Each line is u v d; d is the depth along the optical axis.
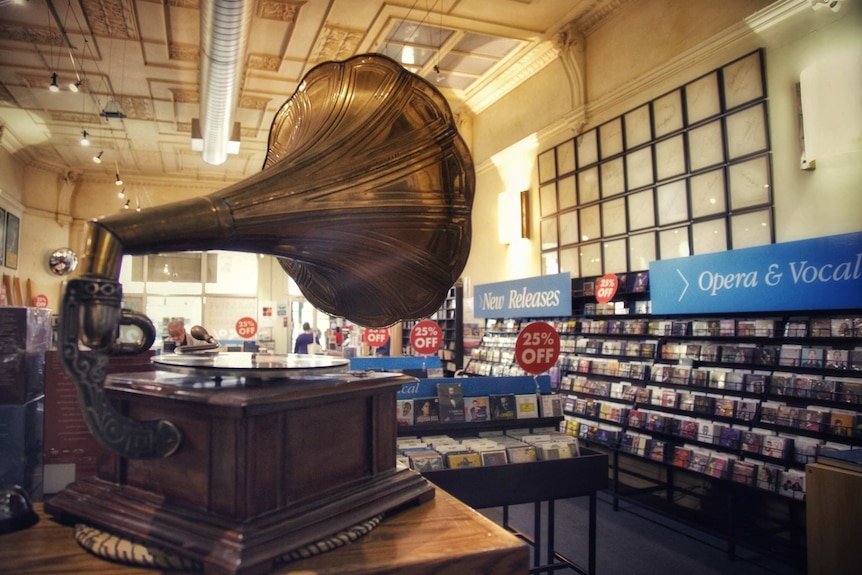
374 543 0.86
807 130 3.98
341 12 6.37
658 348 4.88
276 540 0.77
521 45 7.17
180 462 0.86
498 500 2.84
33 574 0.76
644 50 5.65
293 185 0.99
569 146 6.67
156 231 0.78
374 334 6.78
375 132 1.16
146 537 0.81
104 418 0.73
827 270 3.42
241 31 4.54
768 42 4.39
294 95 1.33
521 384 3.75
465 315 8.98
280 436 0.83
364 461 1.01
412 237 1.16
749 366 4.07
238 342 13.45
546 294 5.89
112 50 7.11
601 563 3.66
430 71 8.02
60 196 12.52
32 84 8.17
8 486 0.96
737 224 4.57
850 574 2.28
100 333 0.70
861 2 3.75
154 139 10.78
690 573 3.51
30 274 11.66
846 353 3.49
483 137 8.87
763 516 4.07
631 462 5.37
